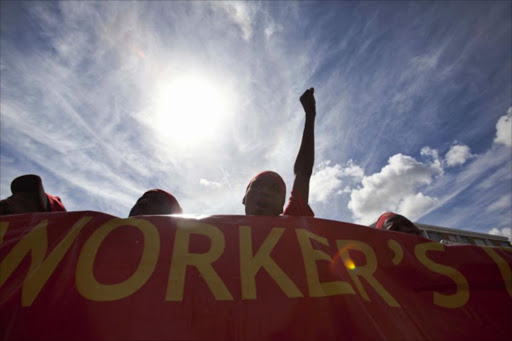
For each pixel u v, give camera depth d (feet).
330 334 3.24
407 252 4.64
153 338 2.98
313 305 3.49
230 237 4.13
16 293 3.21
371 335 3.22
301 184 7.02
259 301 3.45
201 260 3.77
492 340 3.82
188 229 4.13
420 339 3.57
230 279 3.62
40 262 3.57
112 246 3.77
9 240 3.75
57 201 7.21
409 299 4.07
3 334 2.89
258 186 6.67
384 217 7.67
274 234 4.29
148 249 3.80
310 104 8.28
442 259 4.66
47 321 2.99
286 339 3.18
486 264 4.66
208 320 3.21
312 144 7.73
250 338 3.13
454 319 3.96
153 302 3.26
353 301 3.53
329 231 4.65
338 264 4.17
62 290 3.26
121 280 3.42
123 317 3.10
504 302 4.26
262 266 3.84
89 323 3.01
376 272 4.29
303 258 4.02
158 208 6.82
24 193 6.16
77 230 3.86
